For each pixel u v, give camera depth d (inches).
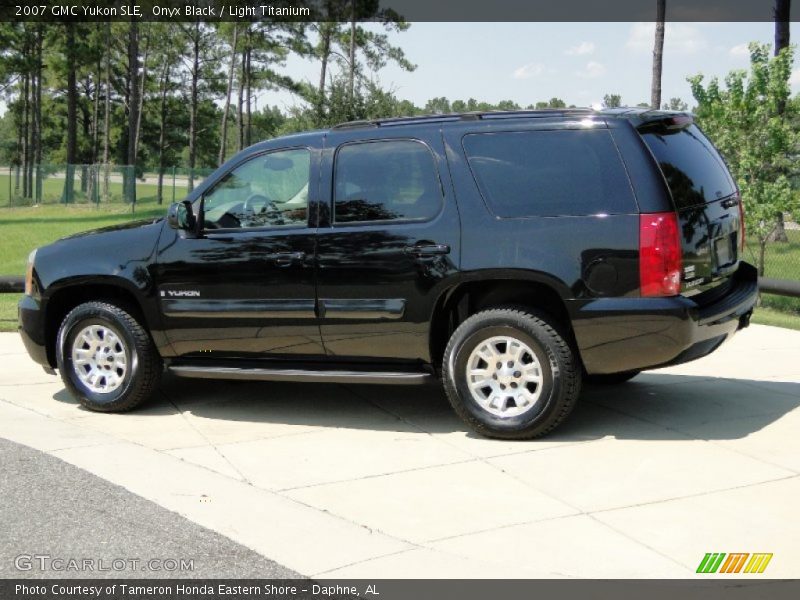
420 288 253.1
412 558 178.2
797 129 551.8
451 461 236.1
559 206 242.7
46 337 300.2
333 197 264.2
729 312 251.0
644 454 236.8
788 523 191.3
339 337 264.8
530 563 175.0
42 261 296.0
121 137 3120.1
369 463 236.4
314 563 177.2
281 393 312.0
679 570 170.6
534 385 251.4
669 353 237.9
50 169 1879.9
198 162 3447.3
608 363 242.4
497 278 246.1
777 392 296.0
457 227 249.6
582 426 263.0
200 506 208.5
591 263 237.9
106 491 218.8
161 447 254.1
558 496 209.8
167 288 279.7
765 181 546.6
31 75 2459.4
